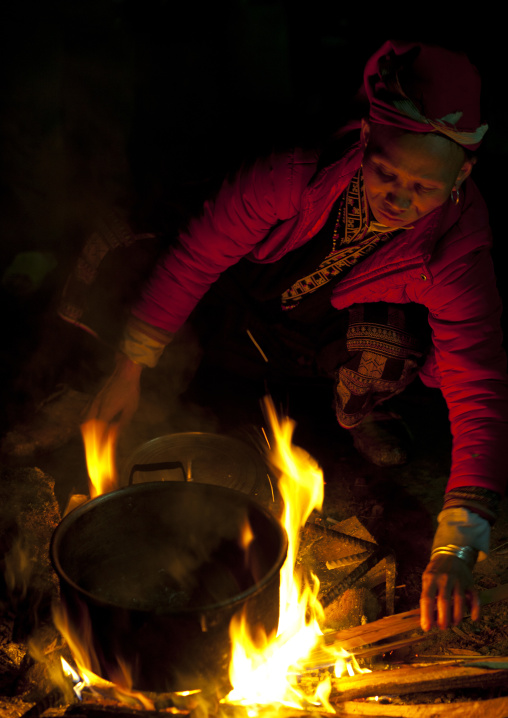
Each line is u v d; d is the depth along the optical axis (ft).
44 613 6.12
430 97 4.74
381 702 5.68
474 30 17.75
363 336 7.54
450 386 5.92
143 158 14.61
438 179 5.00
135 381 7.58
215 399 10.40
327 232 6.74
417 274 6.10
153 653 4.66
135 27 15.35
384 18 19.58
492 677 5.30
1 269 12.53
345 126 5.97
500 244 13.43
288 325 8.95
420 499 8.81
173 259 7.07
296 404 10.48
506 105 15.70
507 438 5.49
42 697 5.58
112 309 8.84
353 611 6.52
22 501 7.15
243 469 7.24
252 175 6.48
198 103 15.94
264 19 17.02
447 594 4.95
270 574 4.83
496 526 8.39
